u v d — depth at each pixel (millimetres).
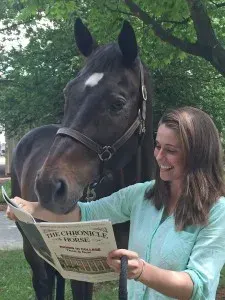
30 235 2104
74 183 2725
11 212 2303
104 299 5590
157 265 2045
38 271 4355
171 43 5910
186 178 2035
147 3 5910
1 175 24672
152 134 3324
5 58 14953
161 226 2094
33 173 4164
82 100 2883
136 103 3043
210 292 1934
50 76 13375
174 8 5863
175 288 1849
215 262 1956
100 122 2852
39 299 4367
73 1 6117
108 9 6039
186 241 2008
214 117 13398
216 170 2068
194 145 2027
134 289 2139
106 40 6316
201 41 5707
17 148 4871
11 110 14461
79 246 1870
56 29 13172
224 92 13719
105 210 2418
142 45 6668
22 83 13836
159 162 2098
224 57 5750
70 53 13047
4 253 8117
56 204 2613
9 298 5738
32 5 6160
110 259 1828
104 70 2965
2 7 15031
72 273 2047
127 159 3066
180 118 2043
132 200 2332
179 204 2033
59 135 2857
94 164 2873
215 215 1996
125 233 3322
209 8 5574
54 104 13578
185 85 12695
